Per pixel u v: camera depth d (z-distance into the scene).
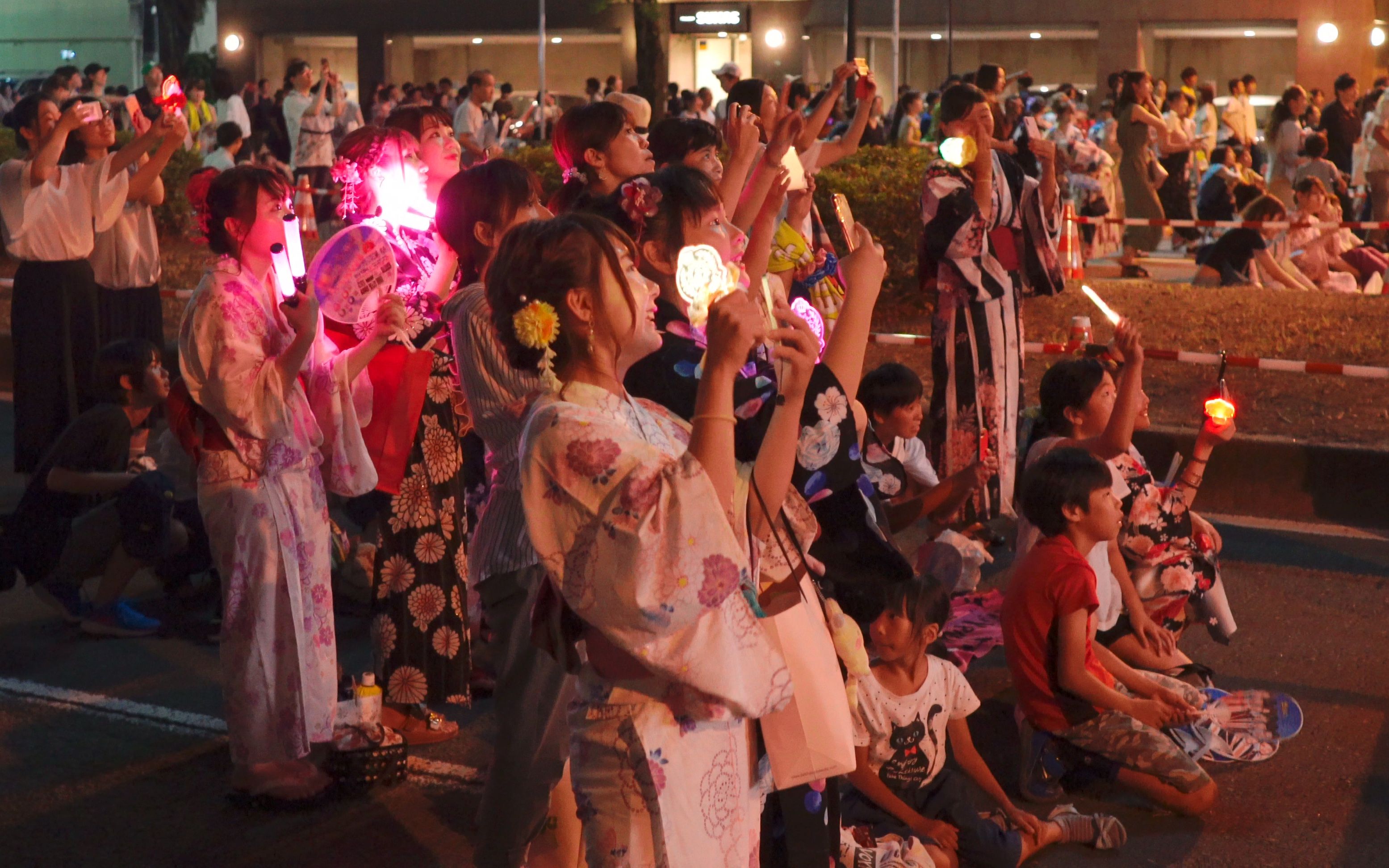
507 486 3.40
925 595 3.77
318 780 4.12
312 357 4.08
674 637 2.38
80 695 4.93
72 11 38.41
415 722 4.57
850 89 19.89
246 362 3.83
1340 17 28.53
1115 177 16.33
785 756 2.74
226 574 3.97
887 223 10.18
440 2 33.62
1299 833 3.98
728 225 2.99
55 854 3.83
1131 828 4.03
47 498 5.47
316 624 4.06
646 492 2.33
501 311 2.51
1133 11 29.66
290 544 3.97
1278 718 4.38
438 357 4.29
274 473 3.95
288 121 17.73
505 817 3.34
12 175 7.07
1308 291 10.66
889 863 3.59
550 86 34.66
